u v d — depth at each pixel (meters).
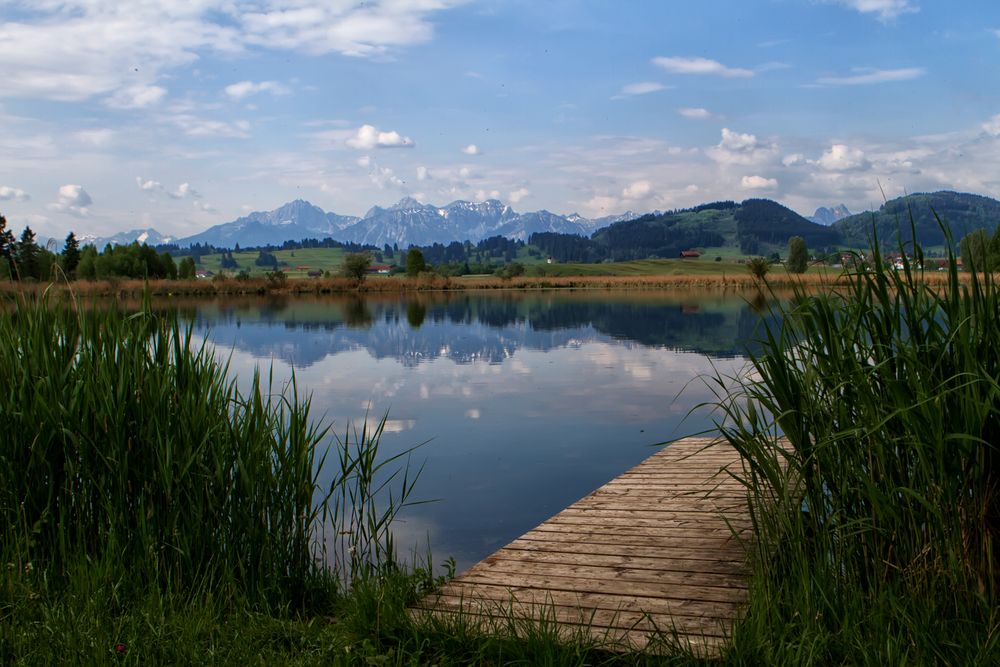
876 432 2.96
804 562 2.96
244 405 4.02
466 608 3.51
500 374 14.88
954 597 2.78
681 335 22.95
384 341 21.72
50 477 3.71
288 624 3.30
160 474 3.68
